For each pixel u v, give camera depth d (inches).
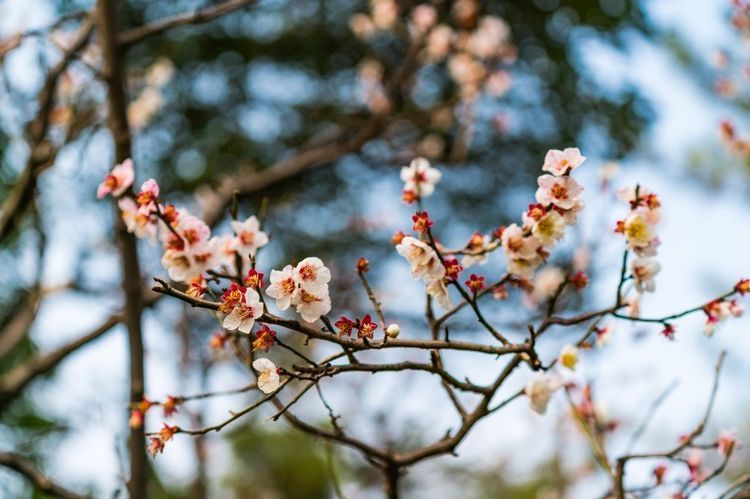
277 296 79.4
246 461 382.6
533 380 92.2
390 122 253.6
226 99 267.6
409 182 104.3
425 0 259.0
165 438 84.6
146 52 254.4
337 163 264.4
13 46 163.3
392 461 111.0
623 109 248.5
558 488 234.2
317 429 110.5
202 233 91.9
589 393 130.4
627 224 87.5
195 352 229.5
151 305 175.9
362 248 273.0
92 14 165.8
